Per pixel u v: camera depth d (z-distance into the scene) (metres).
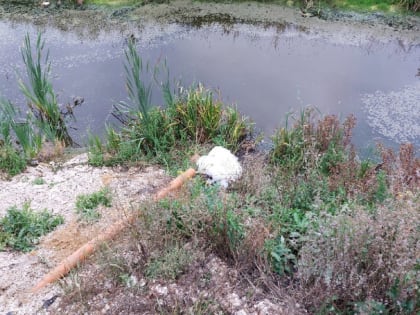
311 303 3.25
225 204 3.79
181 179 4.68
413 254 3.03
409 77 7.33
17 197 4.68
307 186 4.49
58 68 7.34
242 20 8.98
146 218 3.83
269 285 3.45
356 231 3.15
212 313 3.23
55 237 4.09
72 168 5.36
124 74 7.20
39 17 8.95
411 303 3.01
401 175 4.24
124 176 5.13
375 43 8.25
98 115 6.38
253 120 6.26
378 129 6.16
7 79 7.04
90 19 8.90
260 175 4.68
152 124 5.67
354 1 9.45
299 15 9.13
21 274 3.70
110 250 3.62
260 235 3.57
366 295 3.13
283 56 7.80
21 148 5.77
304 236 3.55
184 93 6.17
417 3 9.02
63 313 3.29
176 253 3.58
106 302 3.36
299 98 6.56
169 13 9.17
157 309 3.30
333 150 5.23
